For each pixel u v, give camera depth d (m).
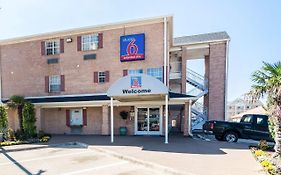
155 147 11.38
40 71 20.86
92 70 19.20
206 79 23.09
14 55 21.95
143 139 14.73
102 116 18.09
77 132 19.36
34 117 16.88
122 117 18.27
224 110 21.38
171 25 18.17
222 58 21.66
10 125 19.36
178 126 23.17
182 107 20.53
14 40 21.66
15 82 21.67
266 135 13.32
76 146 13.06
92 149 11.80
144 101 16.98
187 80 23.06
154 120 17.75
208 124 14.98
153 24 17.59
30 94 21.03
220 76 21.67
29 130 16.27
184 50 22.39
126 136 16.73
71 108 19.80
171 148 11.03
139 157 8.93
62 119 19.92
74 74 19.72
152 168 7.72
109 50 18.77
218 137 14.38
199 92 22.86
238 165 7.46
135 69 17.91
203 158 8.63
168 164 7.68
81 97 18.89
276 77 8.52
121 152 10.10
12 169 7.88
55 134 19.12
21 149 11.93
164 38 17.22
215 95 21.72
